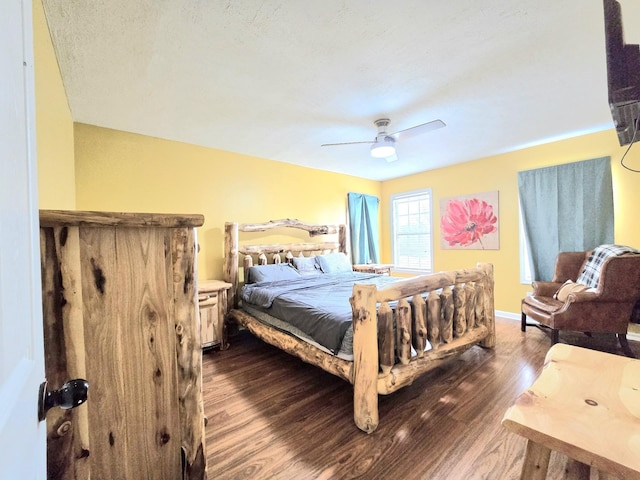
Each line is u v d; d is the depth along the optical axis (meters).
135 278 1.00
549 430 0.88
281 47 1.66
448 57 1.78
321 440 1.64
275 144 3.35
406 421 1.79
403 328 1.93
